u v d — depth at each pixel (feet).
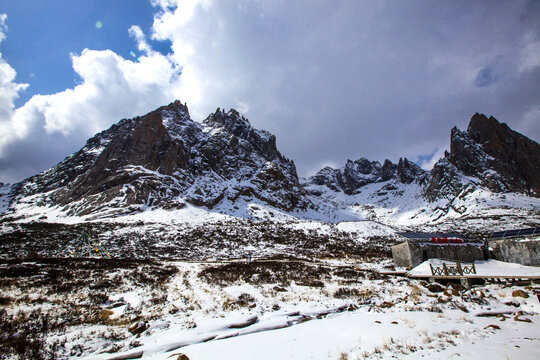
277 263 119.44
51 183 502.38
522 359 26.07
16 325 40.19
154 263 113.60
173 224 264.31
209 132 605.31
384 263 123.44
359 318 45.39
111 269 87.15
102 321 45.78
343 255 161.89
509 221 335.26
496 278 69.41
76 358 32.53
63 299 54.80
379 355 29.37
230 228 256.93
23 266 81.20
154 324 44.39
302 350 32.32
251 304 56.29
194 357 31.81
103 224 254.47
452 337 34.32
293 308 53.62
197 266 112.57
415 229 326.85
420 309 50.39
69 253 157.99
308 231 268.21
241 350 33.27
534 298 51.16
